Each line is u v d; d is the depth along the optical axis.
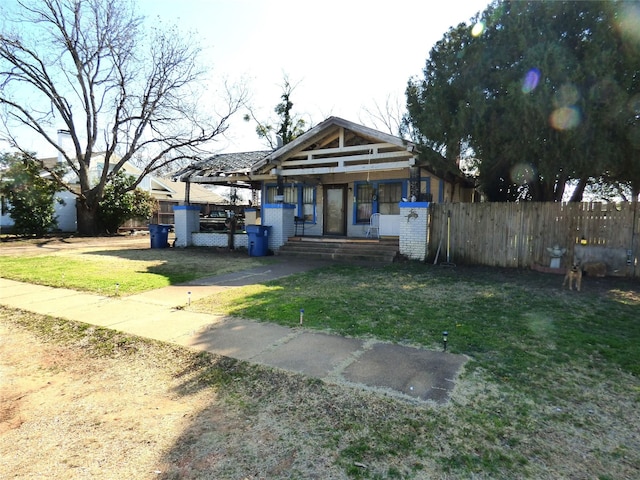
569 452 2.41
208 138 22.53
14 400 3.29
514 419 2.78
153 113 21.36
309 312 5.59
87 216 22.48
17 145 19.23
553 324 5.01
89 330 5.02
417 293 6.87
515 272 9.13
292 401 3.09
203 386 3.44
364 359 3.85
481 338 4.45
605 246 8.59
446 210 10.63
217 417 2.92
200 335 4.69
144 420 2.91
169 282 8.05
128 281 8.10
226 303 6.22
